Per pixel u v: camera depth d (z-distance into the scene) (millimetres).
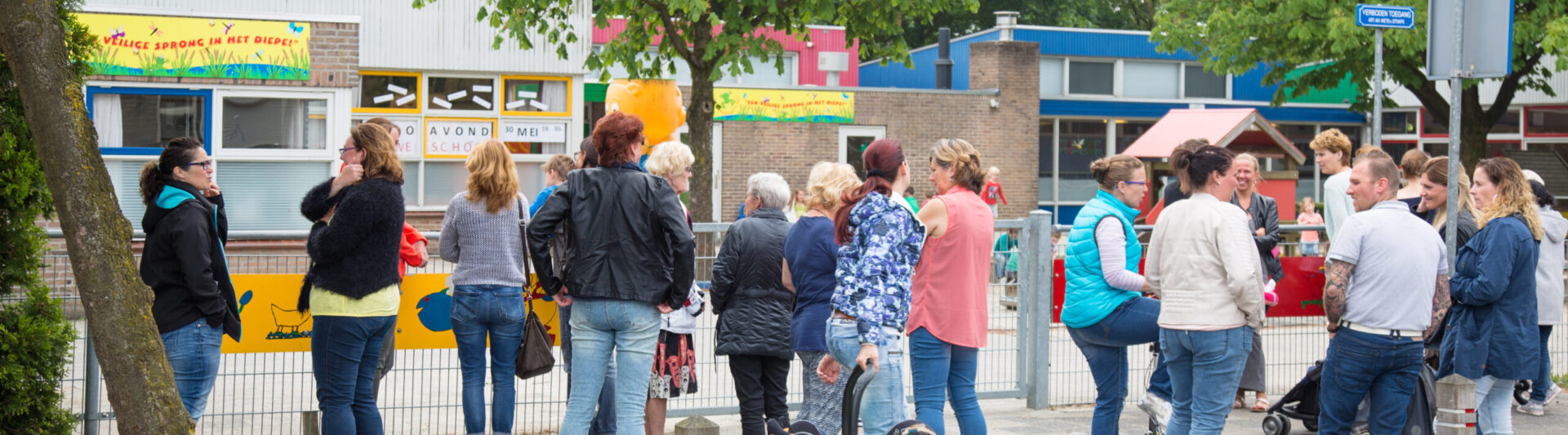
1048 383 7621
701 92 15375
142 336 3803
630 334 5027
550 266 5059
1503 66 6449
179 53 13531
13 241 4539
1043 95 28453
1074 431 6875
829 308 5754
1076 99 28469
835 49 28172
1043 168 28766
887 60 16594
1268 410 6680
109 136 13305
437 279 6430
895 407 4789
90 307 3738
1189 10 21672
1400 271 5125
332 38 14203
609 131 5059
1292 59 20344
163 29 13469
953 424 7070
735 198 24000
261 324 6203
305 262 6289
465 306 5695
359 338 5254
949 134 25625
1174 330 5207
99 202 3748
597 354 5070
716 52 14875
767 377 5992
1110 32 29312
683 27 15367
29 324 4582
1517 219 5750
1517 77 19734
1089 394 8125
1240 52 20656
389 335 6090
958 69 29906
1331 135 7527
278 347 6246
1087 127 29109
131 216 13469
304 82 14086
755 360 5898
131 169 13438
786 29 15578
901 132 25219
